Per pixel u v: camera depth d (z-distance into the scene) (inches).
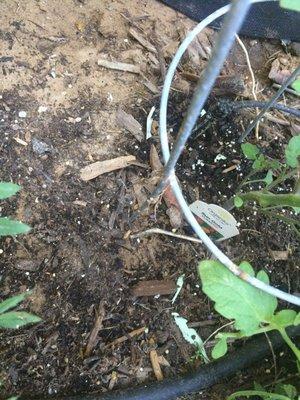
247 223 19.1
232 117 19.7
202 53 20.6
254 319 12.5
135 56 19.7
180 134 10.9
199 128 19.4
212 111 19.6
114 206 17.9
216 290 12.3
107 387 16.6
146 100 19.3
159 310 17.6
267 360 18.3
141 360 17.1
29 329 16.3
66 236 17.2
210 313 18.1
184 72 19.9
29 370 16.1
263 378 18.1
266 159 19.2
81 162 17.9
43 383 16.1
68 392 16.3
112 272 17.4
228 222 16.4
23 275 16.6
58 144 17.9
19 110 17.9
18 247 16.8
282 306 18.8
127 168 18.4
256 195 15.0
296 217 19.5
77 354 16.6
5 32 18.7
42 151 17.7
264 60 21.7
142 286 17.5
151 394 16.6
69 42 19.3
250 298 12.6
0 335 16.2
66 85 18.7
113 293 17.3
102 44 19.6
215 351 12.9
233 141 19.6
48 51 18.9
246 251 18.8
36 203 17.2
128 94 19.2
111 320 17.1
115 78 19.3
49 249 17.0
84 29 19.6
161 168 18.5
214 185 19.0
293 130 20.5
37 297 16.6
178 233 18.3
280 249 19.1
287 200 13.7
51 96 18.4
